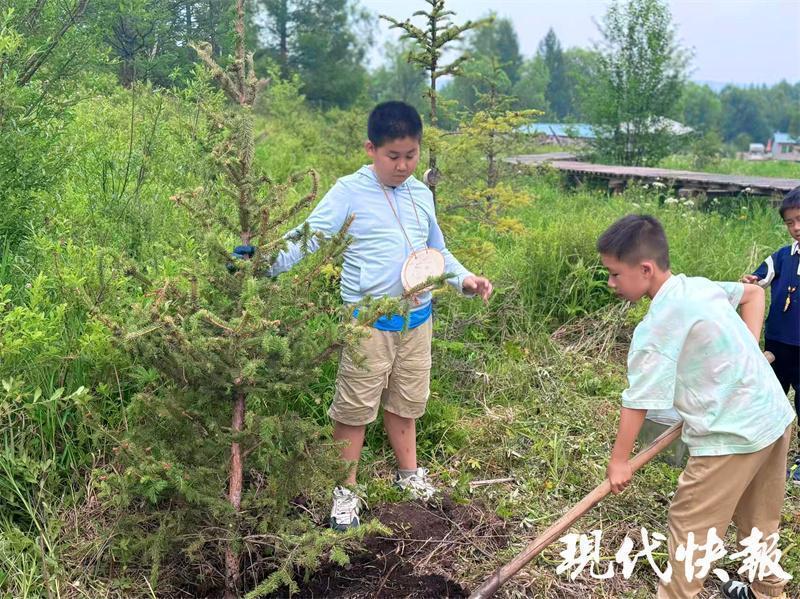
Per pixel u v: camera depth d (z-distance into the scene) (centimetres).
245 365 261
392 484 372
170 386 295
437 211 515
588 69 2011
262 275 288
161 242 426
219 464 285
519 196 571
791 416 280
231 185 281
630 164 1928
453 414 430
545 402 466
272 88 1612
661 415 298
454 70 498
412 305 319
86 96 493
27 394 297
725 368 265
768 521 294
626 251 272
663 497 373
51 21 455
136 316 271
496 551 329
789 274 413
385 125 300
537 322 575
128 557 283
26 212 421
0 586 273
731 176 1269
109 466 321
